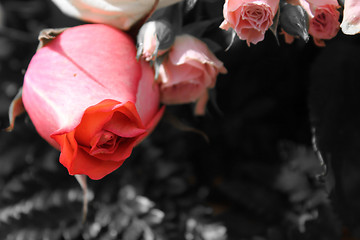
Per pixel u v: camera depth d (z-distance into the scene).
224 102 0.40
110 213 0.37
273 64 0.39
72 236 0.37
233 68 0.39
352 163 0.35
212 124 0.40
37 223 0.38
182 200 0.38
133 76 0.30
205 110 0.37
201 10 0.33
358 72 0.36
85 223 0.37
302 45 0.38
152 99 0.32
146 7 0.31
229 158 0.40
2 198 0.38
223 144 0.40
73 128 0.28
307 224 0.36
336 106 0.35
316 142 0.34
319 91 0.36
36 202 0.38
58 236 0.37
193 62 0.31
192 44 0.32
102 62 0.30
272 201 0.37
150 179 0.38
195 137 0.40
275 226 0.37
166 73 0.32
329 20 0.31
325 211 0.36
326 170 0.34
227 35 0.33
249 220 0.37
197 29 0.33
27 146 0.40
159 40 0.30
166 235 0.36
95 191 0.38
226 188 0.38
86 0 0.31
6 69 0.41
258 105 0.40
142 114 0.31
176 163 0.39
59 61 0.30
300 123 0.40
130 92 0.30
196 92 0.33
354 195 0.35
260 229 0.37
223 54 0.37
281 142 0.38
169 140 0.40
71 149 0.29
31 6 0.42
